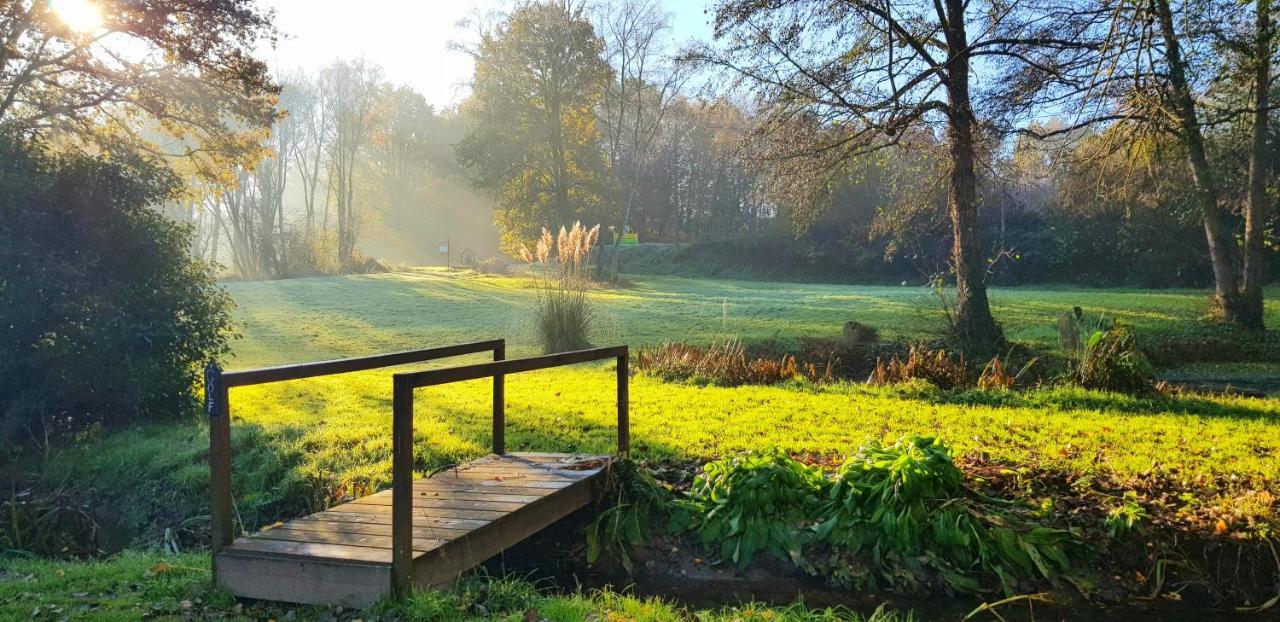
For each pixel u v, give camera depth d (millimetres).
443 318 26141
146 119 19156
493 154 45688
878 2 18188
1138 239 36656
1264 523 5844
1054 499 6332
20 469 9352
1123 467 7367
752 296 33375
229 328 12117
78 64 16078
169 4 15789
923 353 14047
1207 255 35031
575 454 7152
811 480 6242
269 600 4715
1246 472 7211
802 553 5758
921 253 43156
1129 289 36688
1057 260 39812
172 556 6191
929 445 6176
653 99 47188
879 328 21844
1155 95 13820
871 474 5965
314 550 4695
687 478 7102
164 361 11055
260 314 26766
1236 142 21750
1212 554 5680
